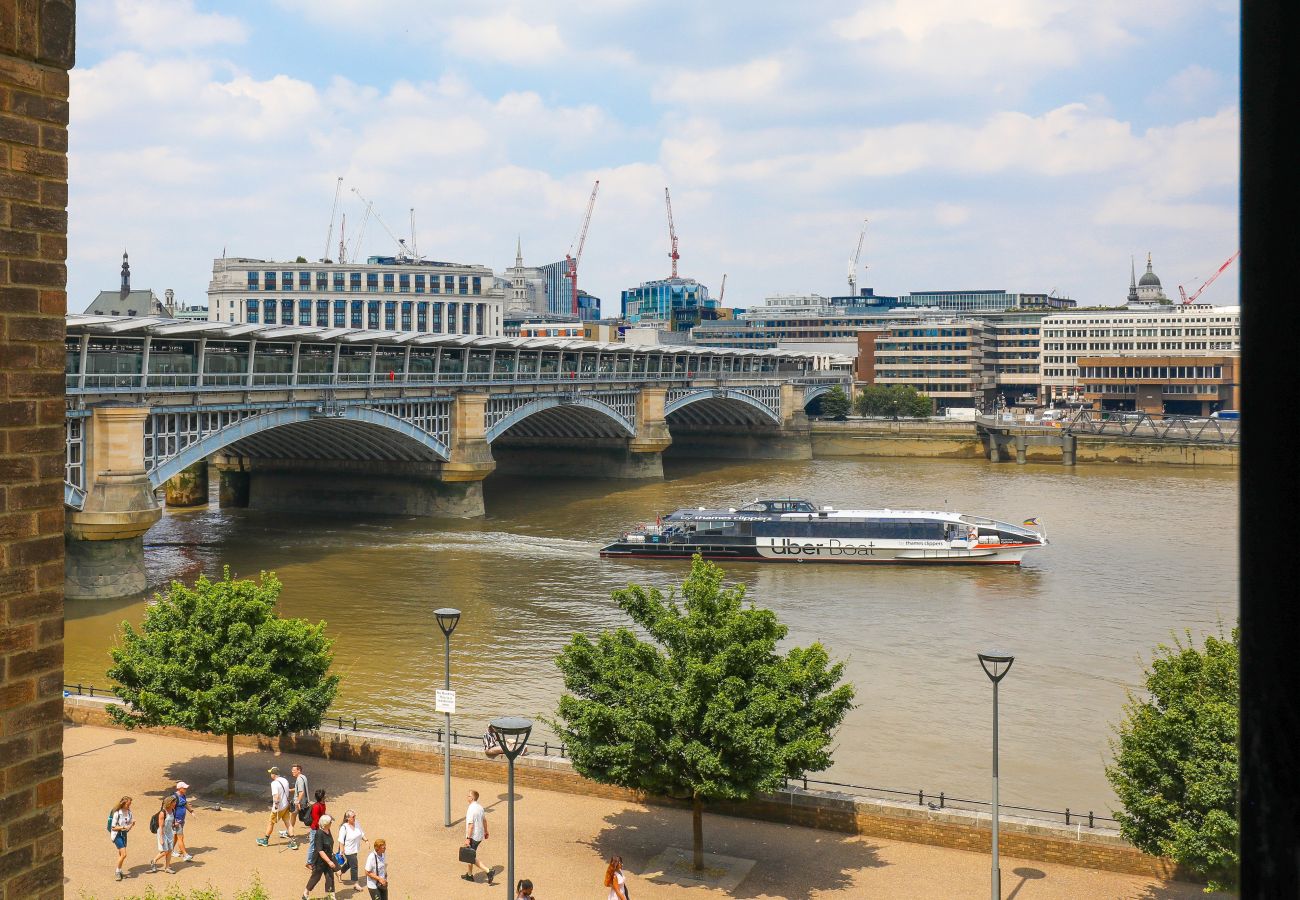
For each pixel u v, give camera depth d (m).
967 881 33.47
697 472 179.25
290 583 86.19
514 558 98.81
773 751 33.19
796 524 100.94
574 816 38.50
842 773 47.06
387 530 114.19
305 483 130.12
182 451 87.50
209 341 97.19
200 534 110.19
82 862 34.16
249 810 38.84
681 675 34.78
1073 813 42.59
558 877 33.69
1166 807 31.11
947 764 48.44
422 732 49.94
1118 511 128.50
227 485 133.00
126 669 40.25
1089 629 73.75
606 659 36.22
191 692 38.78
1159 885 33.25
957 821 35.94
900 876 33.81
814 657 36.56
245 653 40.31
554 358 149.38
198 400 88.69
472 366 131.38
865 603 82.56
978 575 93.62
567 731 36.19
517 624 73.81
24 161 10.93
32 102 10.98
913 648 68.75
